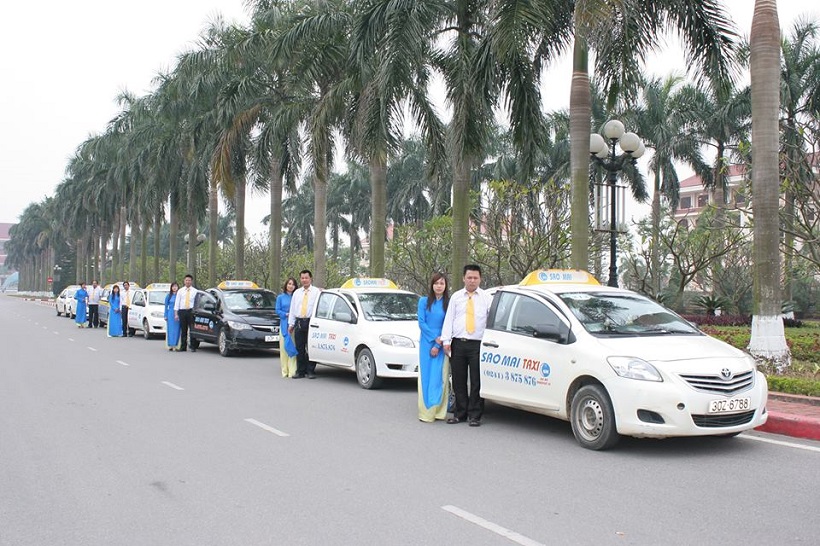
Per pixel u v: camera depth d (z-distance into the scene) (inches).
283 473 265.9
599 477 256.8
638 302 345.1
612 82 584.1
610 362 291.0
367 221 2025.1
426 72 700.0
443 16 634.2
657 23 555.2
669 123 1269.7
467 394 366.3
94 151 1931.6
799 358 534.6
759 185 456.8
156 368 614.9
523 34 496.7
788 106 1062.4
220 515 218.5
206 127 1123.9
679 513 215.3
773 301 450.9
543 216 831.1
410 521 210.7
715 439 317.1
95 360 679.1
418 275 1051.3
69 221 2529.5
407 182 1859.0
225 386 501.4
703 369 281.3
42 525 211.2
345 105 736.3
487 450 302.4
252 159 1050.7
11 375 559.5
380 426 356.8
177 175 1422.2
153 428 350.3
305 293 555.2
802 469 265.1
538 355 324.5
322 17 729.6
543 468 270.7
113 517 217.8
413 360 473.7
